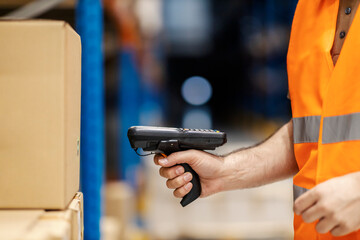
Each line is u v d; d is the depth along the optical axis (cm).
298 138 115
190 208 357
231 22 1442
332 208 81
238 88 1986
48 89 83
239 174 130
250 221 345
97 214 155
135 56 563
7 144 83
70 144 89
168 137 117
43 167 84
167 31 1408
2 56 83
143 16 507
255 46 1123
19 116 83
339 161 98
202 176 129
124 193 338
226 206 352
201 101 2831
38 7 145
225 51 1938
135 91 578
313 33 113
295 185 114
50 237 71
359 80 96
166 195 382
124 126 516
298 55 117
